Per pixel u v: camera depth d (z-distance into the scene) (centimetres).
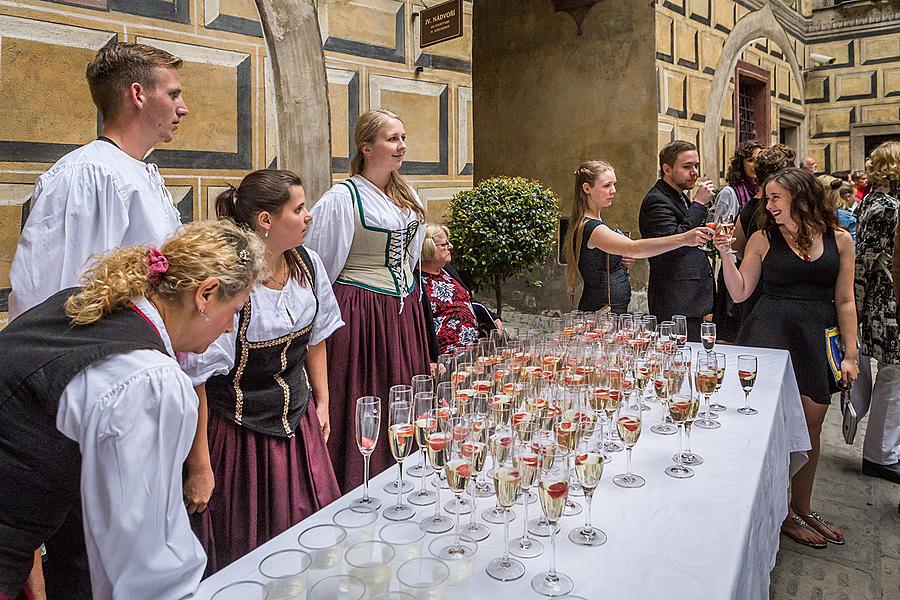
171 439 112
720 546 135
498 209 501
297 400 209
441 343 332
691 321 387
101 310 120
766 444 193
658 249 317
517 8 730
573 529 143
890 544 296
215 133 347
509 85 744
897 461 365
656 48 640
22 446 113
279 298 199
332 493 218
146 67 190
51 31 286
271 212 197
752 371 222
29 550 118
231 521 195
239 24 353
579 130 697
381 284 273
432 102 475
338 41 408
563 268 719
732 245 416
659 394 199
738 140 802
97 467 108
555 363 233
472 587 121
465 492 164
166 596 112
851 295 305
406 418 160
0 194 276
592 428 159
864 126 970
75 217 176
